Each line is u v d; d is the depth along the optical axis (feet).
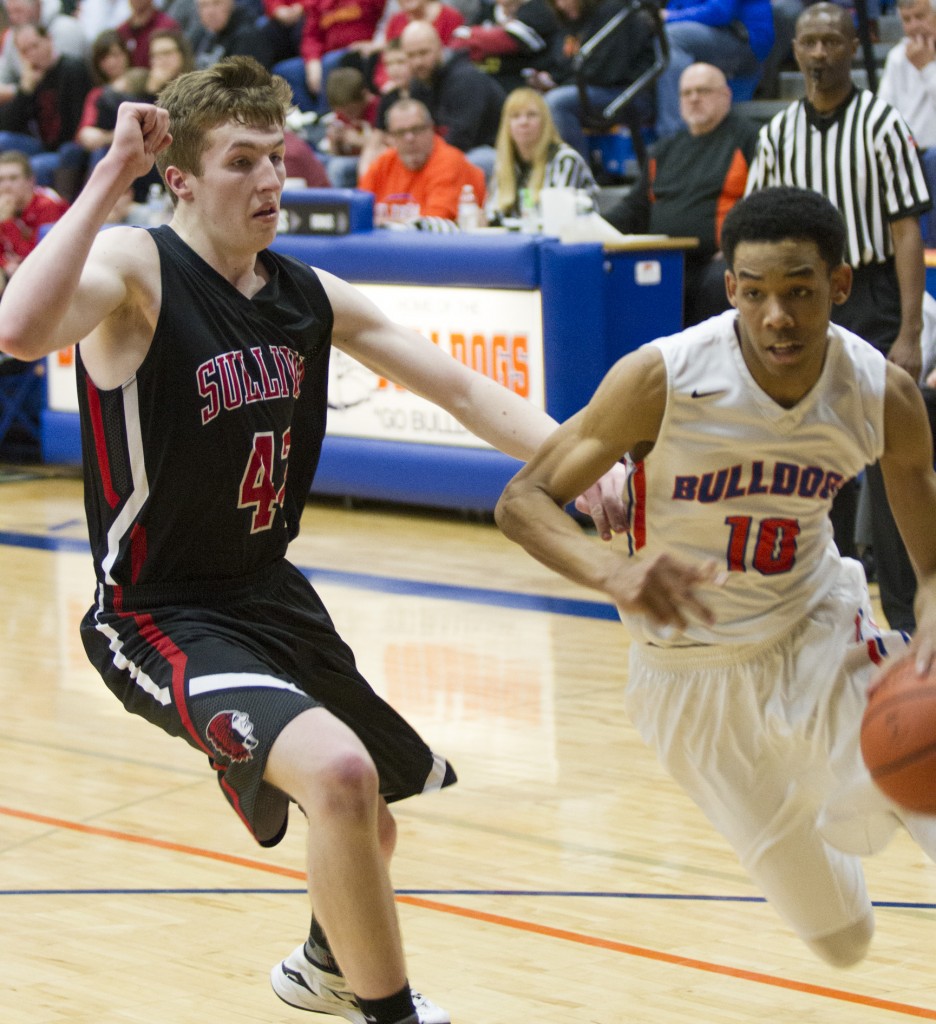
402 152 73.20
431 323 68.39
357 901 20.08
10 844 34.40
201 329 22.47
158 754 41.22
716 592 21.83
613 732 42.01
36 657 50.93
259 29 95.14
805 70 51.21
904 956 27.58
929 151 65.31
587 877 31.86
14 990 26.53
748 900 30.50
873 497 50.06
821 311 19.61
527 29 82.53
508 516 21.06
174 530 22.75
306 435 24.41
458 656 49.88
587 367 64.85
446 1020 23.61
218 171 22.44
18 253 82.94
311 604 24.32
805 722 21.65
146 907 30.55
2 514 75.72
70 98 96.94
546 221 66.44
